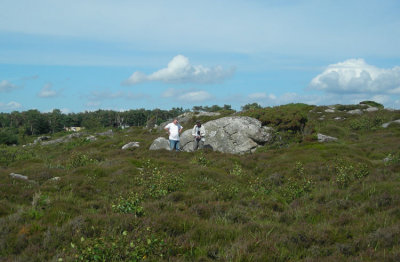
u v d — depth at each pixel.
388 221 7.89
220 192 11.61
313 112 45.81
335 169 15.29
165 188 11.68
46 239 6.83
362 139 28.31
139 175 13.73
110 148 29.36
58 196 10.71
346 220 8.36
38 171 14.88
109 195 11.66
